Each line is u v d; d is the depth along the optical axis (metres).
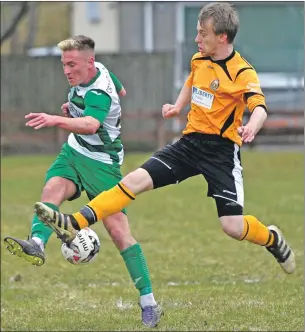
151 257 27.03
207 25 16.56
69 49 17.55
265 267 25.34
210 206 38.84
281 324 18.75
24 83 70.31
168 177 17.09
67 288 23.23
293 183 46.72
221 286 22.95
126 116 65.38
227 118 16.88
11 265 26.34
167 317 19.30
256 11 72.88
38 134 67.56
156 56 68.94
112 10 76.19
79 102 17.75
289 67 73.12
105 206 16.59
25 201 40.88
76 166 18.27
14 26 52.88
